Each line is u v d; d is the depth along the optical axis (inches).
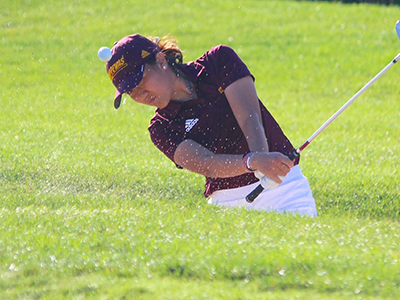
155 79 524.1
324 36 2573.8
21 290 386.6
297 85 2006.6
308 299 355.3
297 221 528.7
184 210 576.4
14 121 1304.1
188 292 367.6
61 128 1261.1
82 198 651.5
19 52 2153.1
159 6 2923.2
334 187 824.9
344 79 2069.4
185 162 544.1
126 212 561.6
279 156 486.9
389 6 3144.7
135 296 367.6
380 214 699.4
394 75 2096.5
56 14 2684.5
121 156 992.9
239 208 572.7
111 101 1653.5
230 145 556.7
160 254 432.1
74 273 408.8
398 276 382.9
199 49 2358.5
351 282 376.2
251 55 2340.1
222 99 546.3
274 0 3169.3
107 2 2918.3
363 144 1248.2
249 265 403.2
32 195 661.9
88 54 2180.1
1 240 465.4
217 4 3019.2
